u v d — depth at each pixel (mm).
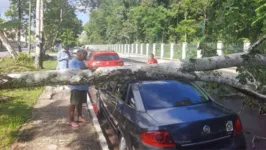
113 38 77312
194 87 4715
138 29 53688
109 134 5867
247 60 4480
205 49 7465
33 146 4945
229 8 9836
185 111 3900
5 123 6152
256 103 6309
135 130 3727
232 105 7488
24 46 52750
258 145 4926
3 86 3654
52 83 3807
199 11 32344
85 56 5906
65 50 9195
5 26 16109
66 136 5430
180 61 4316
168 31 42969
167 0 47406
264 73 6164
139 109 4039
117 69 4027
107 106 5723
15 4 28656
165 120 3611
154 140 3418
